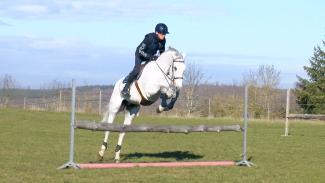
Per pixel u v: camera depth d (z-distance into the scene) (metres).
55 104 39.72
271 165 12.38
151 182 9.49
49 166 11.27
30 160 12.31
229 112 39.34
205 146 17.53
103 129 11.02
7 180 9.37
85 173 10.29
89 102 39.03
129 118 12.51
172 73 11.52
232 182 9.75
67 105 39.16
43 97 42.44
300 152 15.88
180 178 9.99
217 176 10.37
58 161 12.27
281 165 12.45
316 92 45.88
